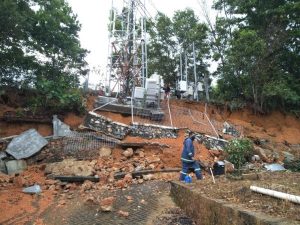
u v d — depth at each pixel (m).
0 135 14.41
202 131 17.30
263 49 20.81
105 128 15.20
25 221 8.84
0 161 12.52
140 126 15.77
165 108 19.08
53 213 9.28
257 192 7.36
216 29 24.88
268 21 22.89
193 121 18.25
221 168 12.56
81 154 13.48
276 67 22.50
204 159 14.35
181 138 15.58
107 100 17.89
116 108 16.98
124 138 15.11
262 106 22.55
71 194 10.64
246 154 15.00
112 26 21.39
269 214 5.87
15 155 12.96
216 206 7.03
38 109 15.64
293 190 7.49
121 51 20.69
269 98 22.58
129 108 17.08
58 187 11.04
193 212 8.24
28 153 13.14
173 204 9.41
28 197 10.31
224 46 24.14
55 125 14.79
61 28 20.30
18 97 16.67
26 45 16.89
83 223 8.54
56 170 12.00
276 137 21.05
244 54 20.91
